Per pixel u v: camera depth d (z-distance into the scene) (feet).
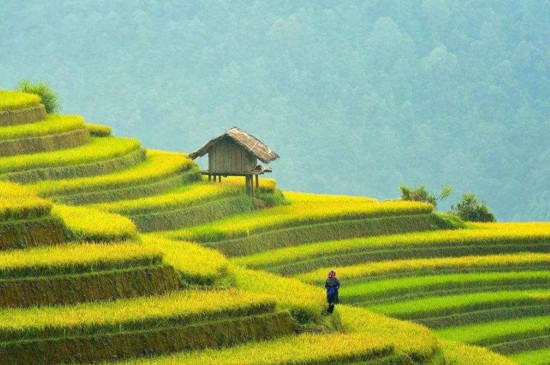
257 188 392.68
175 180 382.22
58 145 378.73
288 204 400.26
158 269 243.40
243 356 221.87
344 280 339.16
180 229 342.23
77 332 212.84
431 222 400.88
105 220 268.21
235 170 389.19
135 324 220.23
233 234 341.82
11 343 205.57
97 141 405.80
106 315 219.61
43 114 397.80
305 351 230.27
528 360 311.06
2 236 239.91
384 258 367.04
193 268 255.91
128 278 237.66
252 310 239.91
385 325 269.03
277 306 247.50
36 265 226.99
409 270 355.97
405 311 319.06
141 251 243.81
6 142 357.61
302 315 251.60
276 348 231.30
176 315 226.38
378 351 239.30
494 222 463.83
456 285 349.00
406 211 395.96
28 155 358.23
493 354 277.64
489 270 369.30
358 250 362.74
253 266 330.54
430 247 377.91
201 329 228.63
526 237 395.34
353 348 235.81
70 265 230.68
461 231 397.80
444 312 325.62
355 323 268.21
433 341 260.62
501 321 335.47
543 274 366.84
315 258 350.84
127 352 217.36
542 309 345.51
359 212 384.06
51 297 226.58
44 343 208.33
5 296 222.07
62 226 249.34
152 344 220.84
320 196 445.37
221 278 260.83
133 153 395.96
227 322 233.14
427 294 341.62
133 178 360.07
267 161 384.68
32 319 212.43
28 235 243.40
